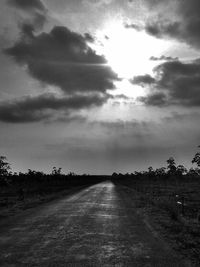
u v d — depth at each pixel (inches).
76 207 977.5
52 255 379.2
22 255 378.0
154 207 969.5
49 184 3147.1
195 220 668.1
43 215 775.1
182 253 393.4
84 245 436.5
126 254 387.9
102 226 604.4
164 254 388.2
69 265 337.1
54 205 1047.0
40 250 404.8
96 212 839.1
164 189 2156.7
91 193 1753.2
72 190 2095.2
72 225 615.8
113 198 1369.3
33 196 1502.2
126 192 1849.2
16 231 545.0
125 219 704.4
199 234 512.7
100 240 471.2
